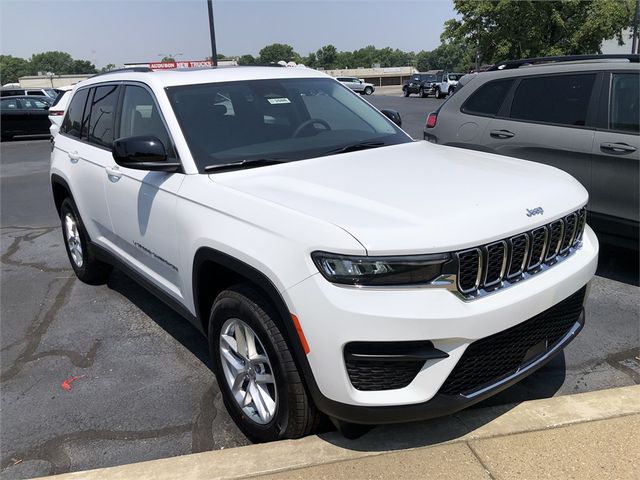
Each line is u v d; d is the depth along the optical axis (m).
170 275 3.45
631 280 4.80
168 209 3.23
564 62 5.27
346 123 3.90
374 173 3.01
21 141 20.20
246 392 2.92
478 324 2.30
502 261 2.46
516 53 28.02
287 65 4.54
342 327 2.26
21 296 5.14
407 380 2.35
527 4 26.50
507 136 5.50
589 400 2.99
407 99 39.34
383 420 2.36
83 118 4.84
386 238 2.25
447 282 2.28
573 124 4.97
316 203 2.59
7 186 11.13
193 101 3.52
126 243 4.02
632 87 4.60
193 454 2.75
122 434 3.08
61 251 6.52
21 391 3.55
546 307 2.59
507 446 2.67
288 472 2.57
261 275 2.51
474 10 28.34
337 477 2.52
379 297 2.24
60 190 5.30
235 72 3.92
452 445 2.70
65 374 3.73
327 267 2.28
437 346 2.29
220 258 2.77
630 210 4.59
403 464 2.58
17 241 7.07
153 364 3.80
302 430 2.66
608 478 2.45
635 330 3.95
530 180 2.94
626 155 4.54
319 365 2.35
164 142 3.40
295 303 2.36
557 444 2.67
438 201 2.56
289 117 3.71
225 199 2.84
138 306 4.79
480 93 5.89
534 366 2.67
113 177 3.93
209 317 3.15
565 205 2.79
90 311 4.71
